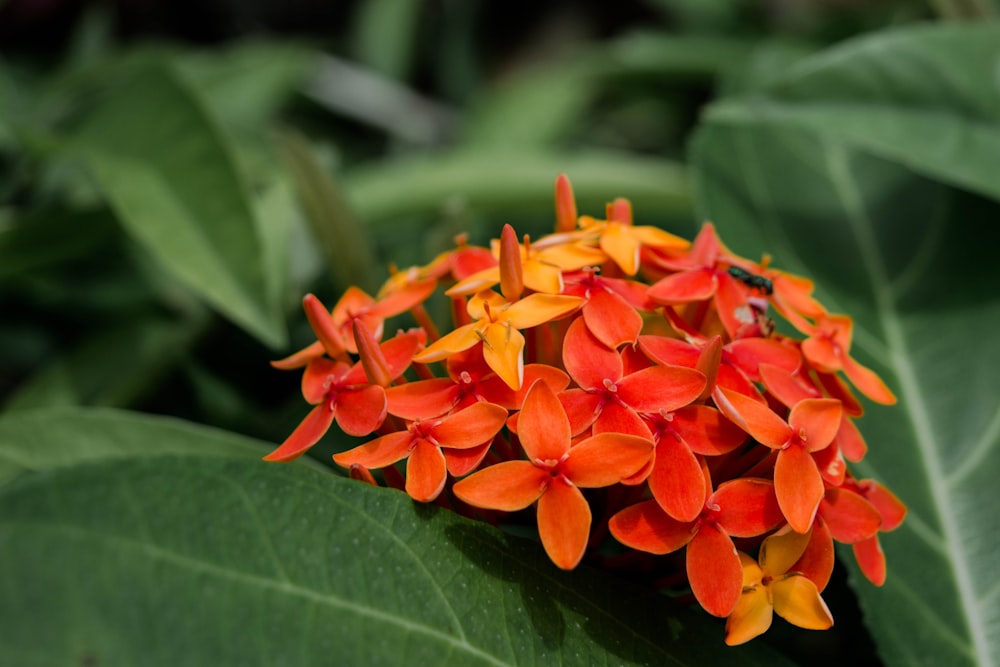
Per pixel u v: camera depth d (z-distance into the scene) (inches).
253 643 11.4
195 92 17.6
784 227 17.4
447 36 34.6
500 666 12.1
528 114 29.4
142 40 34.3
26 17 30.5
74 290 21.0
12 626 10.9
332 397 12.9
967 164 15.9
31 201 21.0
